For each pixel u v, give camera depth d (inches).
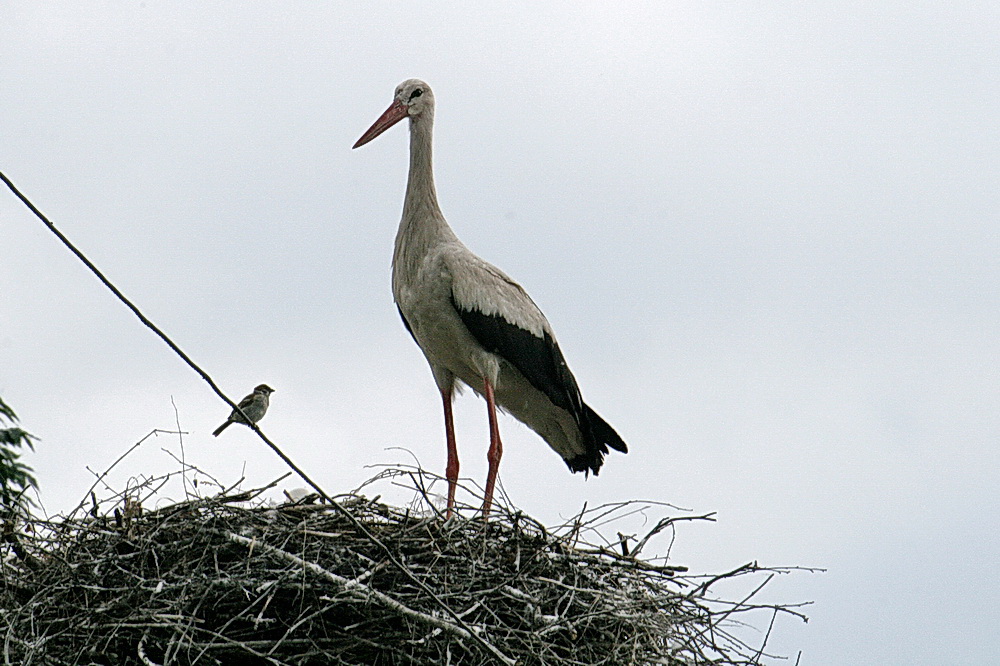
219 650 487.5
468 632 478.6
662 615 526.6
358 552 513.0
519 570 516.7
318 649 488.4
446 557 515.8
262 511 516.7
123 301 427.5
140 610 482.3
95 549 507.2
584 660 516.7
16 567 513.0
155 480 520.4
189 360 436.1
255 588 491.2
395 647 495.5
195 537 499.8
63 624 490.0
